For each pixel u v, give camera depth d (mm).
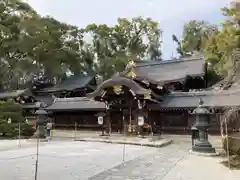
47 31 60125
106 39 68125
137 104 31875
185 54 63844
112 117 35125
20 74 62250
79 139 27375
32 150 19609
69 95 55031
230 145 13953
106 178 10578
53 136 32375
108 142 25156
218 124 30469
